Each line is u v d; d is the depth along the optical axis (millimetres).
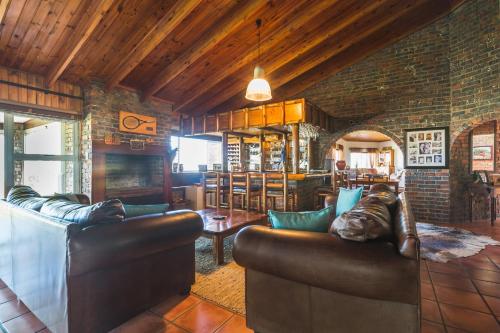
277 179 5234
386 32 5383
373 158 12297
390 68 5750
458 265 2811
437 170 5152
